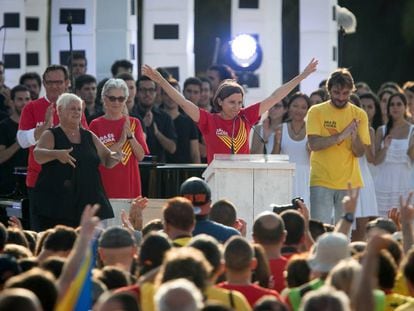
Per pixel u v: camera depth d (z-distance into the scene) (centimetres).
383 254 1736
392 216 2311
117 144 2570
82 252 1623
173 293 1403
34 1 3647
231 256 1711
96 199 2488
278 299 1631
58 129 2488
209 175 2548
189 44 3666
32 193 2502
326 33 3734
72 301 1614
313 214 2733
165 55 3656
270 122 3009
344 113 2712
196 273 1588
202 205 2047
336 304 1432
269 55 3688
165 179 2794
